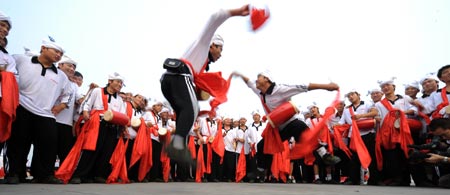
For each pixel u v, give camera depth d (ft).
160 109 23.38
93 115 15.67
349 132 21.36
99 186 12.13
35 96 13.30
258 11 8.33
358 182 20.47
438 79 18.80
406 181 18.81
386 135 18.38
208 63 9.23
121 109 17.19
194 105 7.79
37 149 13.79
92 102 16.12
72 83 16.96
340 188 14.05
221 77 8.84
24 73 13.30
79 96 16.90
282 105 13.43
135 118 18.71
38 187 10.53
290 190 11.66
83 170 15.14
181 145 7.14
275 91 13.67
